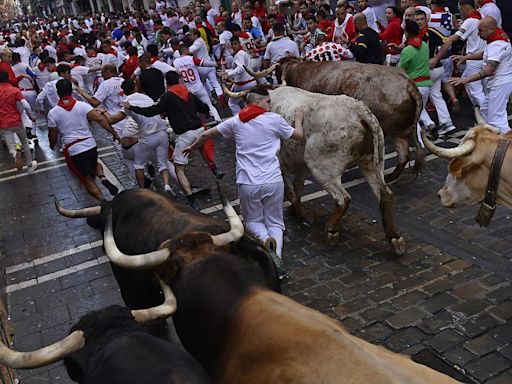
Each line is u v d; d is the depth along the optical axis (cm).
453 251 605
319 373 234
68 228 827
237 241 349
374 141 588
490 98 834
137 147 827
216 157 1038
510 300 509
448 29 1081
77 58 1525
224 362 284
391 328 496
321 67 821
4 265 735
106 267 687
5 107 1080
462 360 446
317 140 608
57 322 588
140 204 425
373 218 710
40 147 1304
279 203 584
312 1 1711
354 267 603
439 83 939
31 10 9931
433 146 457
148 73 916
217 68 1670
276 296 293
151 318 300
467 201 472
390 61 1071
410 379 218
